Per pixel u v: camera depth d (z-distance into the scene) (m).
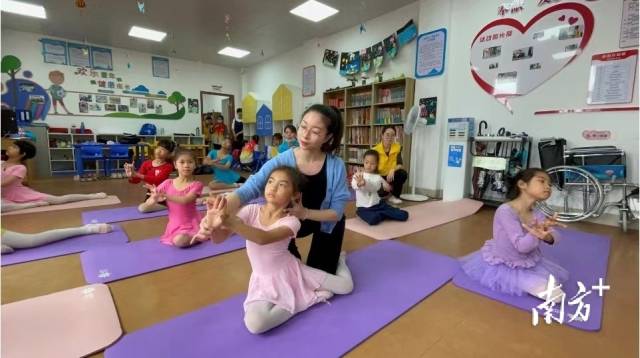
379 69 4.98
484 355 1.08
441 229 2.64
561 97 3.09
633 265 1.90
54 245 2.08
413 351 1.10
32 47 5.83
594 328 1.23
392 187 3.81
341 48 5.56
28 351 1.03
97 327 1.18
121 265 1.78
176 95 7.53
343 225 1.58
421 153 4.34
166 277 1.66
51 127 6.03
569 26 2.99
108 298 1.41
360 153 5.21
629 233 2.57
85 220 2.74
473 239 2.37
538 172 1.53
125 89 6.86
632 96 2.69
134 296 1.45
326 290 1.42
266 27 5.38
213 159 4.89
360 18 4.96
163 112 7.39
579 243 2.29
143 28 5.45
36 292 1.47
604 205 2.75
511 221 1.51
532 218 1.59
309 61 6.25
